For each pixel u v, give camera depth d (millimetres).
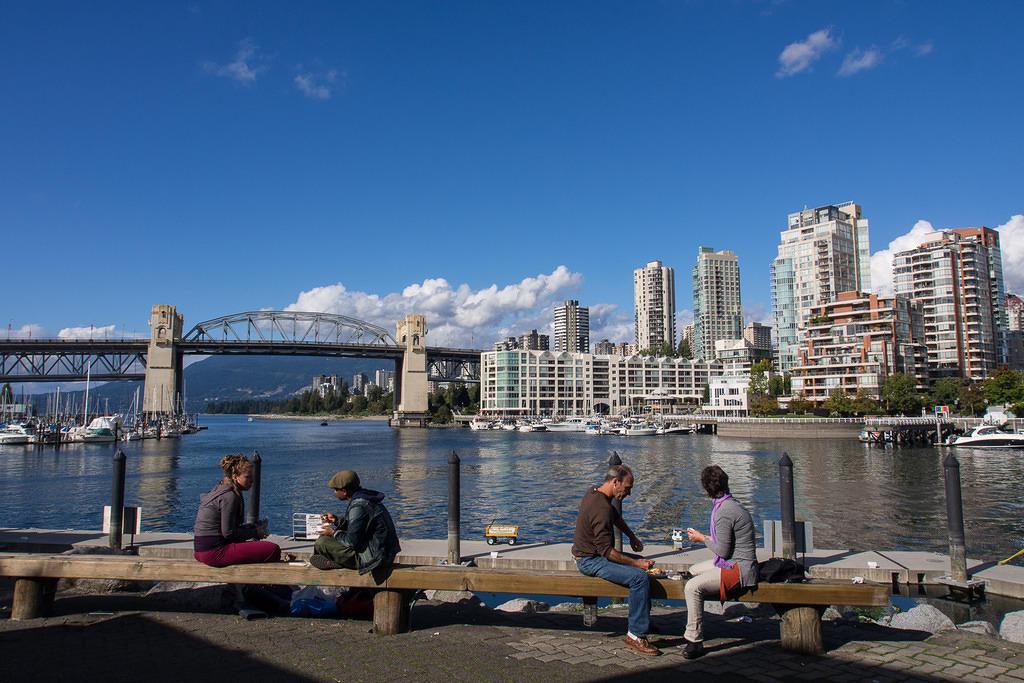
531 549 15523
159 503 46844
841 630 9898
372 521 8914
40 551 15438
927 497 44688
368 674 7473
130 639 8844
